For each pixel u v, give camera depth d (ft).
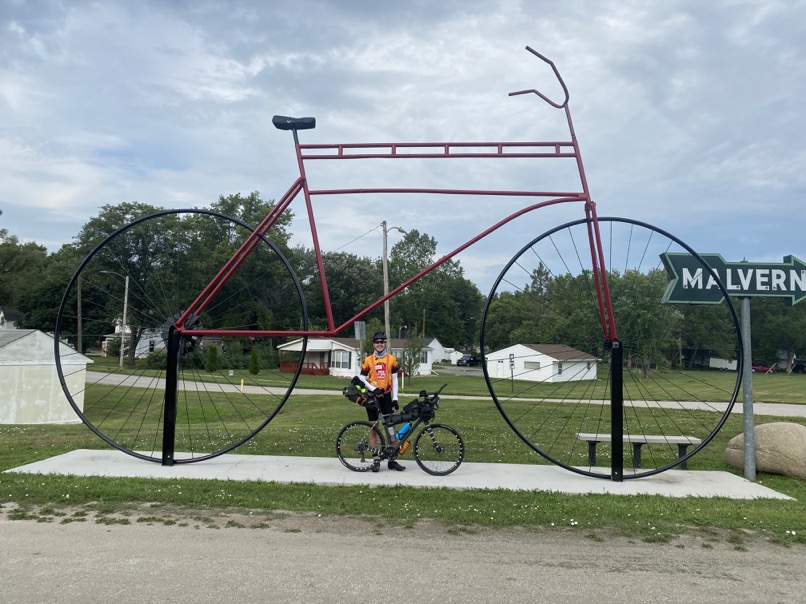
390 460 22.39
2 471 20.68
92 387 77.61
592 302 29.55
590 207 22.76
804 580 12.40
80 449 25.88
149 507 16.75
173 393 22.75
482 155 23.09
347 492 18.81
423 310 216.54
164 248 91.66
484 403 62.64
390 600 10.94
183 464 22.59
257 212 156.46
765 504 18.52
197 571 12.12
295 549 13.58
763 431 23.73
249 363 115.03
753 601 11.31
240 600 10.78
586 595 11.39
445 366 201.26
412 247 223.71
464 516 16.35
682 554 13.85
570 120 23.02
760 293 23.62
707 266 22.33
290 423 41.96
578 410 54.44
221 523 15.46
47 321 139.44
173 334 23.00
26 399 46.06
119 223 137.69
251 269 96.58
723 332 93.35
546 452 28.68
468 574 12.32
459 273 248.52
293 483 19.80
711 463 26.50
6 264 144.56
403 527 15.43
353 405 61.41
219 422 44.34
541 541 14.60
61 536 14.16
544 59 22.65
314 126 23.31
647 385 96.73
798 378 152.87
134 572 11.99
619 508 17.47
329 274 185.98
